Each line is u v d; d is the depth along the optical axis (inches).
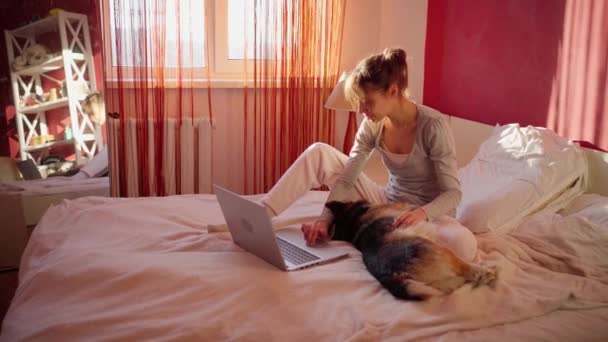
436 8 121.8
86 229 77.3
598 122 82.9
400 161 77.8
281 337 51.9
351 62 143.4
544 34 92.6
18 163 117.6
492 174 86.8
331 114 139.9
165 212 85.7
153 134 125.9
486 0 105.9
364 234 70.6
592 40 83.2
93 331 51.8
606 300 60.0
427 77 127.3
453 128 116.6
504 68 102.3
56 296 58.6
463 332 53.3
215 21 130.7
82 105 121.2
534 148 84.3
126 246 72.1
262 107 136.2
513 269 65.6
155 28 121.4
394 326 52.6
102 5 118.4
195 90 130.8
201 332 51.6
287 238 76.7
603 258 67.4
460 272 60.5
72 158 121.9
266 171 137.3
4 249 116.6
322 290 60.1
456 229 66.8
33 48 116.1
